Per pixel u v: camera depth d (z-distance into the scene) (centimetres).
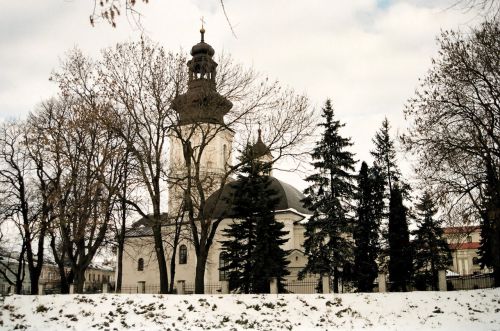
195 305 1912
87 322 1576
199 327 1597
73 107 3106
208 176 3053
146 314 1717
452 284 3366
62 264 3534
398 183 4325
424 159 2619
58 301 1831
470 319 1808
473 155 2517
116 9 609
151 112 2941
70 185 3039
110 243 3581
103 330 1464
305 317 1856
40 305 1736
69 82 3061
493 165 2455
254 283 3459
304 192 4094
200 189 2925
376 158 4472
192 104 2991
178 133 2967
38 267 3688
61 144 3070
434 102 2652
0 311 1623
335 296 2198
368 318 1877
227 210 3064
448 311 1969
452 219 2545
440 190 2570
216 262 5244
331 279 4028
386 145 4475
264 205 3634
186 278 5416
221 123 2992
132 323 1591
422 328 1655
